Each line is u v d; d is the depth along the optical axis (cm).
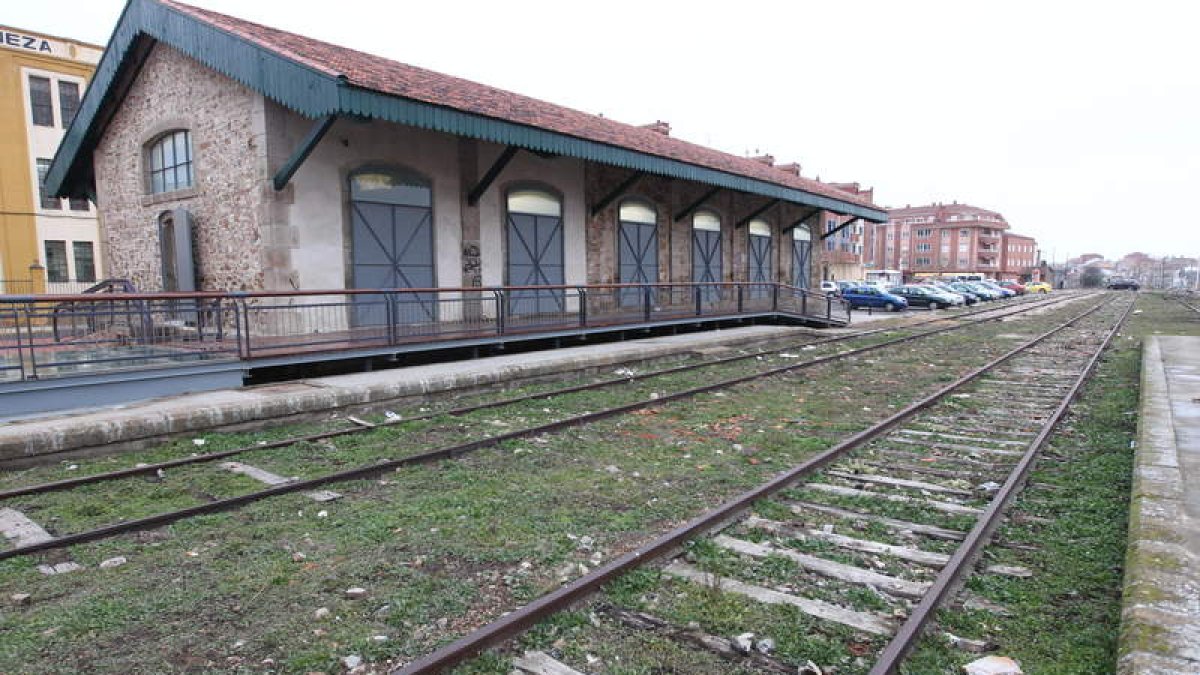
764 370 1382
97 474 650
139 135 1590
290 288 1265
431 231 1507
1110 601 400
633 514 549
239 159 1294
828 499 586
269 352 1037
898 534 511
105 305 1424
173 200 1490
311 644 359
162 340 1084
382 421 908
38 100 2766
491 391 1134
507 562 461
